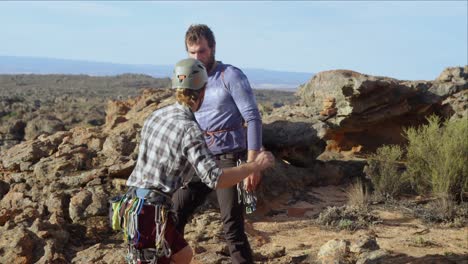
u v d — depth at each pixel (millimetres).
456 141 10711
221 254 6840
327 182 11711
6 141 51469
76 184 8906
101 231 7734
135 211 3727
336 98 13672
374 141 14266
